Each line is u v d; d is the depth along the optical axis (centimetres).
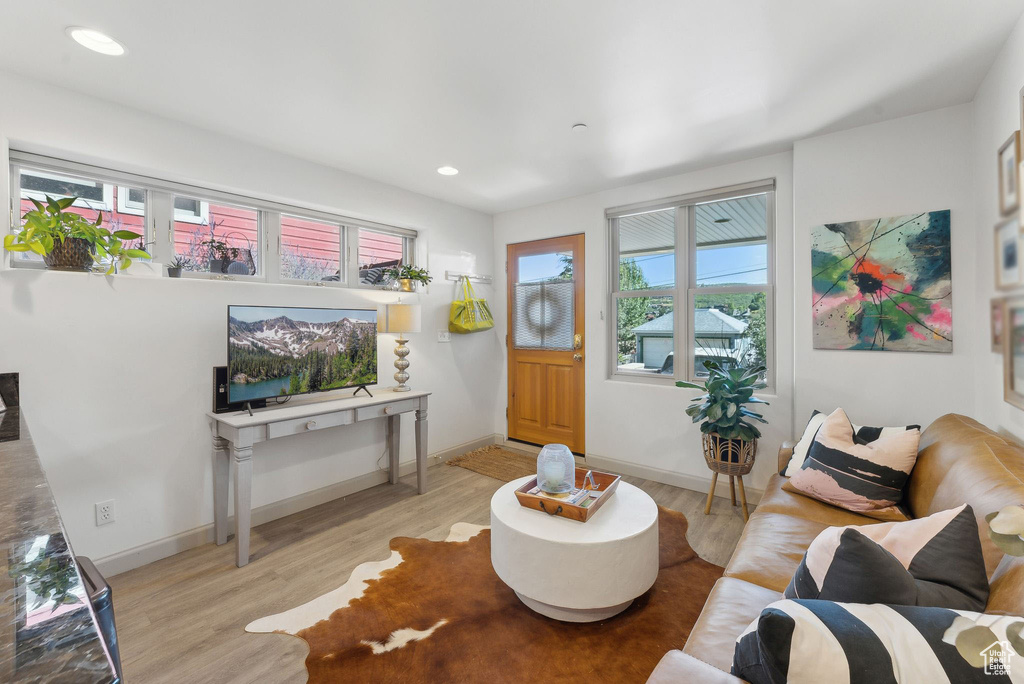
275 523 277
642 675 154
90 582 88
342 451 320
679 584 209
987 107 199
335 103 225
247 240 287
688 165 314
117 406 222
